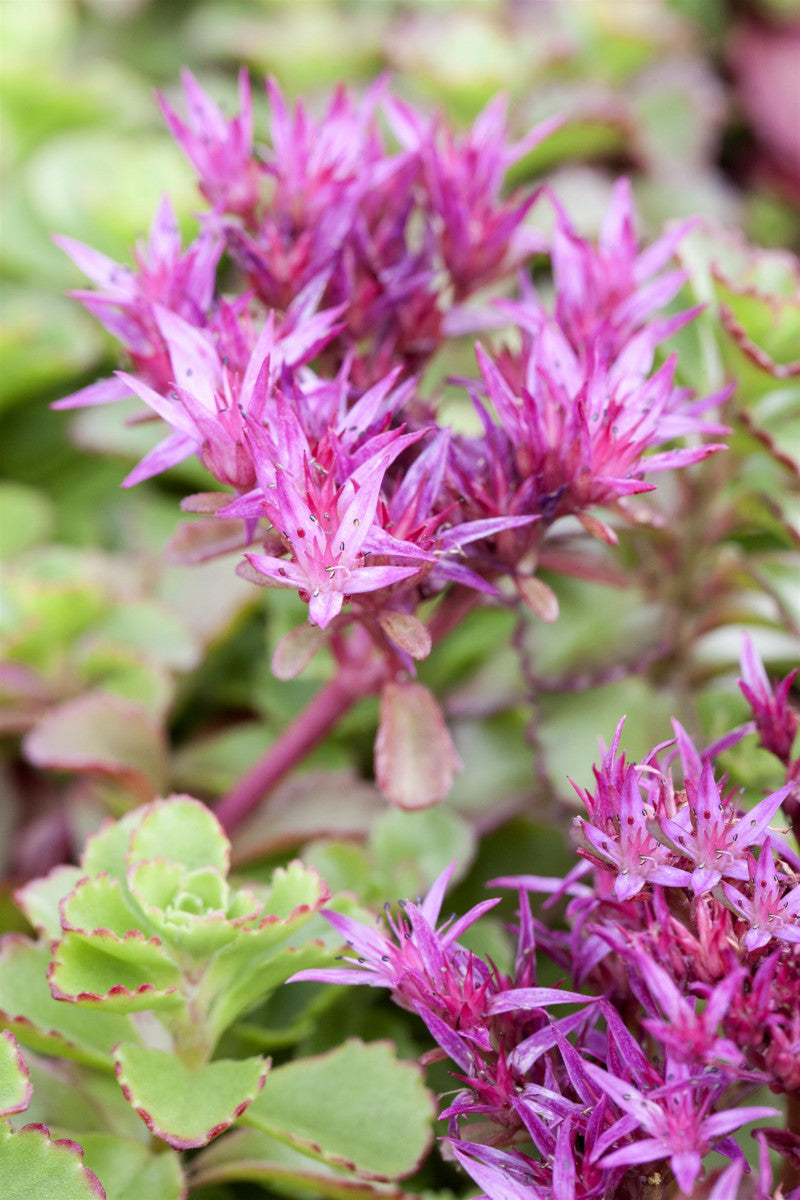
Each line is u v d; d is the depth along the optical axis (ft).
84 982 0.83
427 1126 0.85
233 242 0.90
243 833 0.96
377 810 0.97
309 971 0.79
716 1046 0.74
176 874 0.84
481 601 0.94
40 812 1.02
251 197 0.92
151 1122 0.81
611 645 0.98
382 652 0.86
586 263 0.90
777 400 0.98
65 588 1.01
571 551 0.99
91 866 0.87
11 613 1.02
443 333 0.92
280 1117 0.85
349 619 0.85
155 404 0.82
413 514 0.82
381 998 0.95
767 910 0.77
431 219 0.93
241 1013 0.89
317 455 0.80
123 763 0.97
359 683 0.94
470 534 0.83
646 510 0.91
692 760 0.80
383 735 0.88
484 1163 0.78
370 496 0.79
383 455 0.78
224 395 0.83
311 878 0.85
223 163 0.92
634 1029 0.82
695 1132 0.74
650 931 0.77
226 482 0.82
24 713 1.02
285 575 0.79
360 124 0.92
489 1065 0.78
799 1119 0.78
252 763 1.02
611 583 0.98
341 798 0.97
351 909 0.86
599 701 0.97
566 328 0.90
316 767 1.01
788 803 0.84
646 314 0.90
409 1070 0.86
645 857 0.78
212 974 0.84
